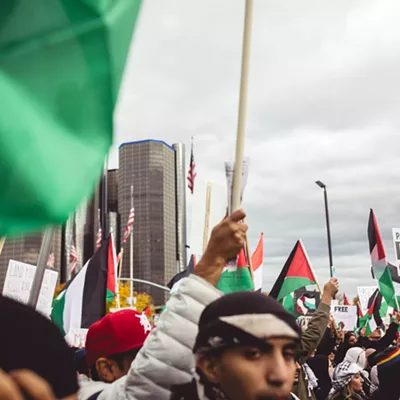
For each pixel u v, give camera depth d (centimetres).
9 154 81
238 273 254
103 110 90
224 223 188
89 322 638
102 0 89
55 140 86
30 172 83
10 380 86
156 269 10481
